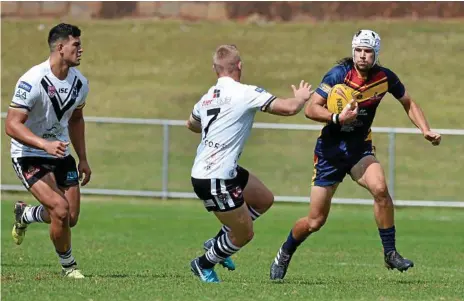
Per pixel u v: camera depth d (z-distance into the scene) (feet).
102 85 358.43
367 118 111.65
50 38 109.09
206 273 110.01
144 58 382.42
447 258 155.63
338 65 112.78
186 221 214.48
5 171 279.28
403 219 226.17
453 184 272.31
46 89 108.99
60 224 109.19
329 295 98.27
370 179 110.11
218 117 102.47
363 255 158.71
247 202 111.55
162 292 98.27
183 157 297.53
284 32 396.57
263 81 353.72
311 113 107.96
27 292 97.45
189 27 409.08
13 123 106.73
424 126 114.93
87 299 93.15
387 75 112.06
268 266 138.92
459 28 389.39
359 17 406.41
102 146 302.66
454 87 342.85
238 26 407.44
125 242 173.99
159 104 341.00
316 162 112.88
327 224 212.23
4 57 378.53
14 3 422.41
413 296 99.25
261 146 302.25
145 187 276.41
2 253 150.61
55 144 104.37
